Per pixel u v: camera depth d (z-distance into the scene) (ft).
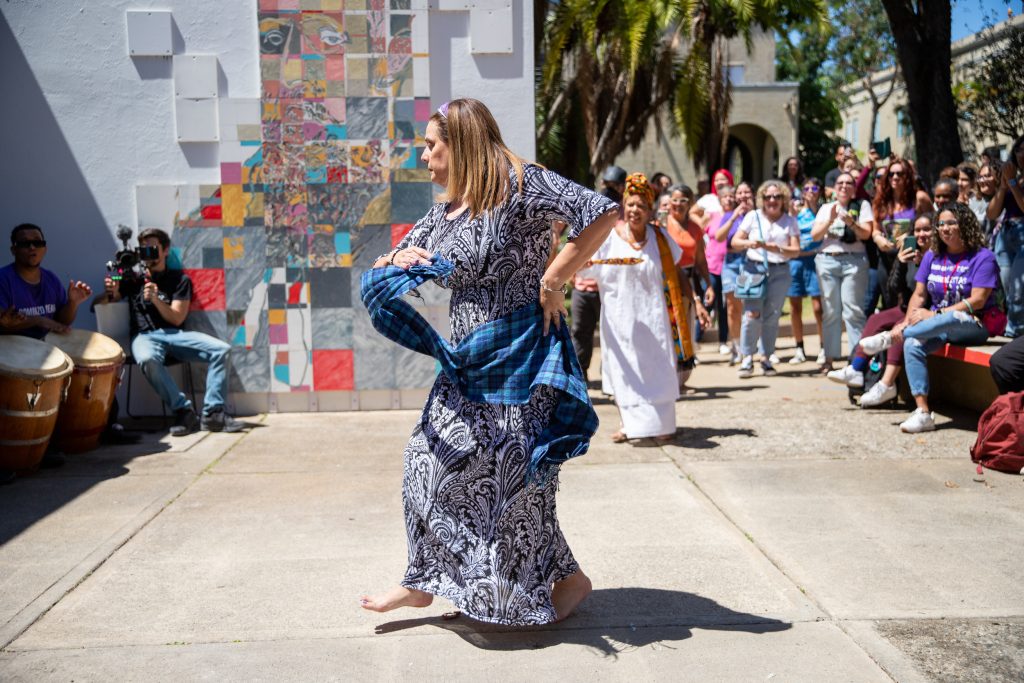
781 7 50.93
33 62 22.86
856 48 89.10
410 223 23.61
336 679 10.05
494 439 10.34
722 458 19.04
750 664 10.27
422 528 10.82
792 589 12.30
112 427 20.80
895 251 26.35
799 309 31.78
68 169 23.17
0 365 17.11
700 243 24.48
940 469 17.88
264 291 23.61
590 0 48.60
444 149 10.50
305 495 16.79
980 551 13.53
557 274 10.11
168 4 22.89
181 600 12.15
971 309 20.31
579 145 58.44
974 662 10.23
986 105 42.60
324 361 23.89
